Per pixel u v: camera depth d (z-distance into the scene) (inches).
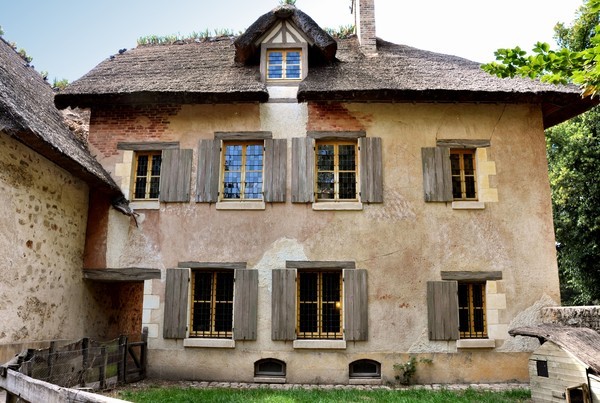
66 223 336.8
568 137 641.6
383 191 364.2
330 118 377.1
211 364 341.1
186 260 357.1
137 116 384.5
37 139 276.1
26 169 289.3
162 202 367.6
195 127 380.5
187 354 343.3
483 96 356.8
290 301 345.7
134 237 362.9
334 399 268.8
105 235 364.8
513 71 193.2
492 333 341.1
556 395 241.4
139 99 364.2
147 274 356.2
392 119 377.1
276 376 341.4
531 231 358.0
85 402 105.2
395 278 349.7
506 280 348.8
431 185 363.6
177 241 360.8
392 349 339.6
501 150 371.6
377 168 366.0
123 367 310.0
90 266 360.2
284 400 261.9
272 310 344.5
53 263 318.3
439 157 368.8
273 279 349.1
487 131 374.9
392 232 357.1
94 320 374.0
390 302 346.3
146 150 379.6
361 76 378.6
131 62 426.9
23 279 284.4
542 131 375.9
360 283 347.9
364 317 342.0
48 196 314.0
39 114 326.6
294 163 368.8
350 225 358.3
